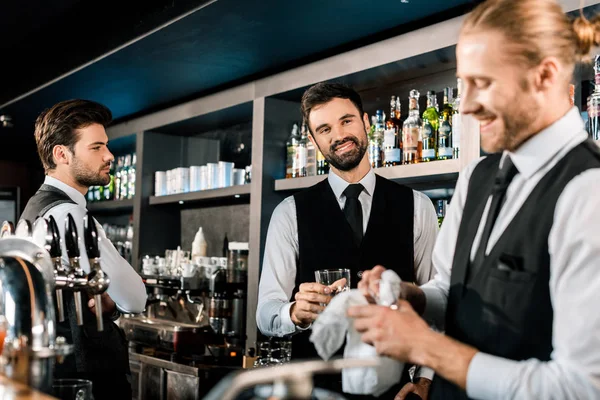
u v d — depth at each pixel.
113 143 5.10
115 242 5.20
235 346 3.59
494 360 1.17
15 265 1.37
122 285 2.38
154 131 4.55
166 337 3.63
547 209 1.21
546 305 1.20
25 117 4.71
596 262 1.10
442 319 1.48
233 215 4.25
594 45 1.25
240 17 2.68
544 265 1.20
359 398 2.12
